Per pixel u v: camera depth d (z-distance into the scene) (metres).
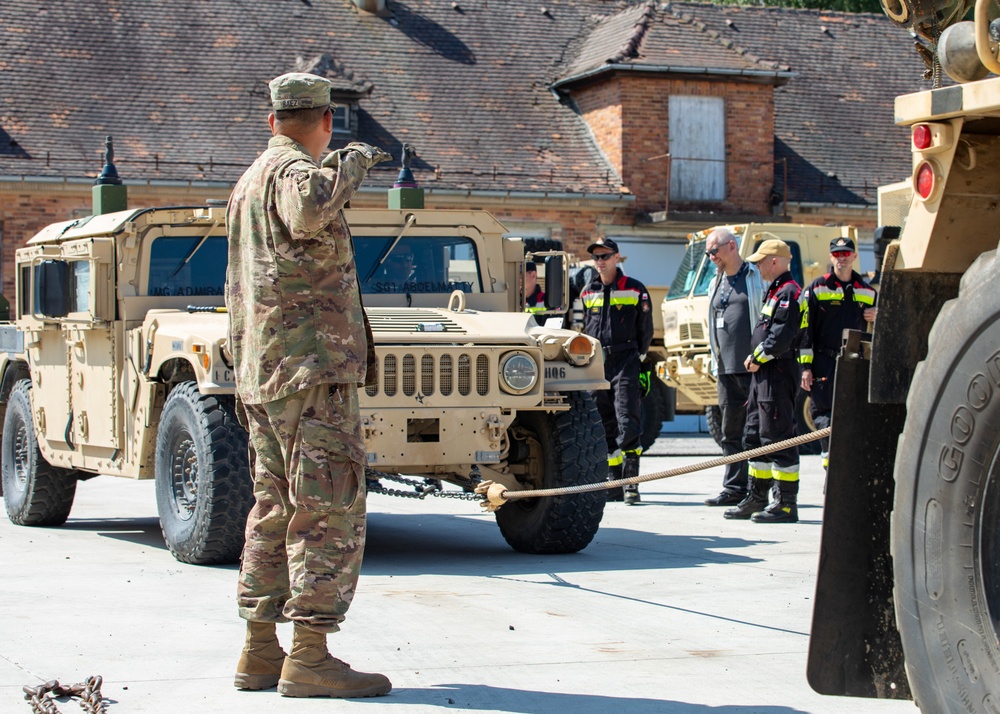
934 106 3.32
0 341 9.64
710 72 23.05
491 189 21.88
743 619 5.40
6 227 19.72
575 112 24.02
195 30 23.06
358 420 4.15
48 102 21.03
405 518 9.49
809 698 4.14
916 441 3.35
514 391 7.05
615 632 5.14
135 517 9.52
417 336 6.95
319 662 4.12
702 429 21.02
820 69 26.94
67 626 5.20
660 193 23.00
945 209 3.41
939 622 3.27
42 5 22.62
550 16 25.77
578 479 7.27
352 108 22.52
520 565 7.00
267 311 4.07
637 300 10.32
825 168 24.69
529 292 10.77
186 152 20.80
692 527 8.72
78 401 8.23
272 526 4.21
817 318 8.80
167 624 5.25
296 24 23.88
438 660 4.64
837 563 3.66
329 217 3.95
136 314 7.70
